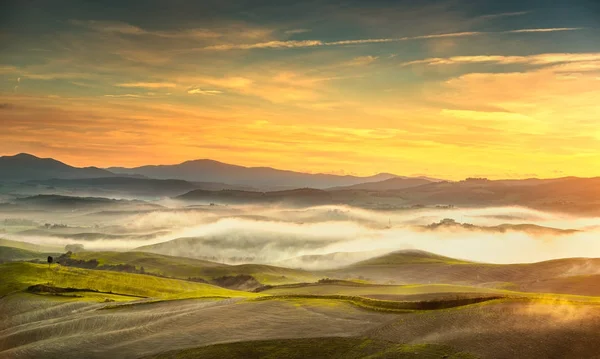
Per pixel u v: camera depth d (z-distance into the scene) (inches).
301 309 3390.7
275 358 2369.6
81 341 3125.0
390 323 2812.5
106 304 4542.3
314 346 2493.8
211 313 3499.0
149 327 3307.1
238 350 2529.5
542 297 3339.1
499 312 2748.5
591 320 2507.4
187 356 2529.5
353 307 3371.1
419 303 3203.7
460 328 2546.8
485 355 2139.5
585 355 2084.2
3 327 4227.4
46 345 3095.5
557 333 2338.8
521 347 2202.3
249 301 3821.4
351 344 2471.7
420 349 2282.2
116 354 2783.0
